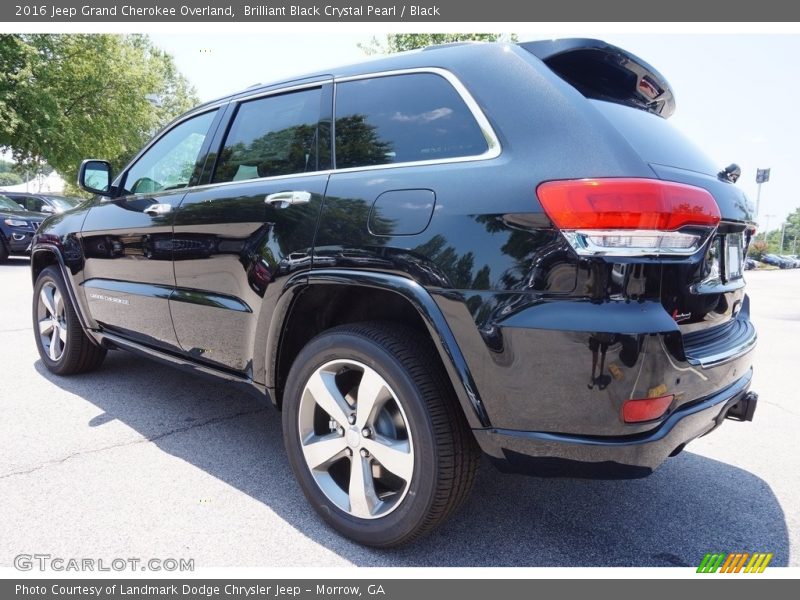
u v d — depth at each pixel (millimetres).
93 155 22359
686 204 1682
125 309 3254
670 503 2482
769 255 65438
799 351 5941
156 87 25375
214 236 2578
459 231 1774
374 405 2002
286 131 2510
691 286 1804
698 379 1781
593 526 2279
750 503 2492
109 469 2621
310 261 2123
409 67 2180
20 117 18719
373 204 1993
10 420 3160
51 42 19922
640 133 1939
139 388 3795
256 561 1993
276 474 2635
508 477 2697
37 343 4109
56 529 2135
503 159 1793
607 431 1624
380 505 2049
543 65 1974
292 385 2234
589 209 1593
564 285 1615
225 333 2570
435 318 1799
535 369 1653
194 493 2434
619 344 1558
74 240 3635
